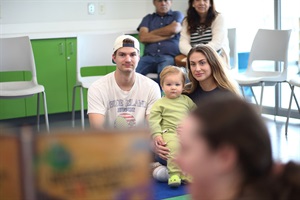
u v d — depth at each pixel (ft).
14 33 17.39
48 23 18.16
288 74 16.40
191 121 2.69
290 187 2.77
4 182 2.27
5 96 13.98
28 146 2.25
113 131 2.35
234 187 2.67
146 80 10.07
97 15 18.98
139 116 9.93
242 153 2.59
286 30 15.02
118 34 16.08
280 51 15.10
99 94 9.76
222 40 15.16
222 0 19.03
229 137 2.58
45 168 2.27
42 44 16.57
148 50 16.83
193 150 2.66
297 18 16.57
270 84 15.28
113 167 2.35
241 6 18.34
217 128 2.59
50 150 2.27
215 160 2.62
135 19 19.71
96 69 17.60
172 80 10.00
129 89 9.90
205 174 2.66
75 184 2.31
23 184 2.27
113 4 19.21
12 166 2.26
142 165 2.38
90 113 9.70
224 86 9.91
